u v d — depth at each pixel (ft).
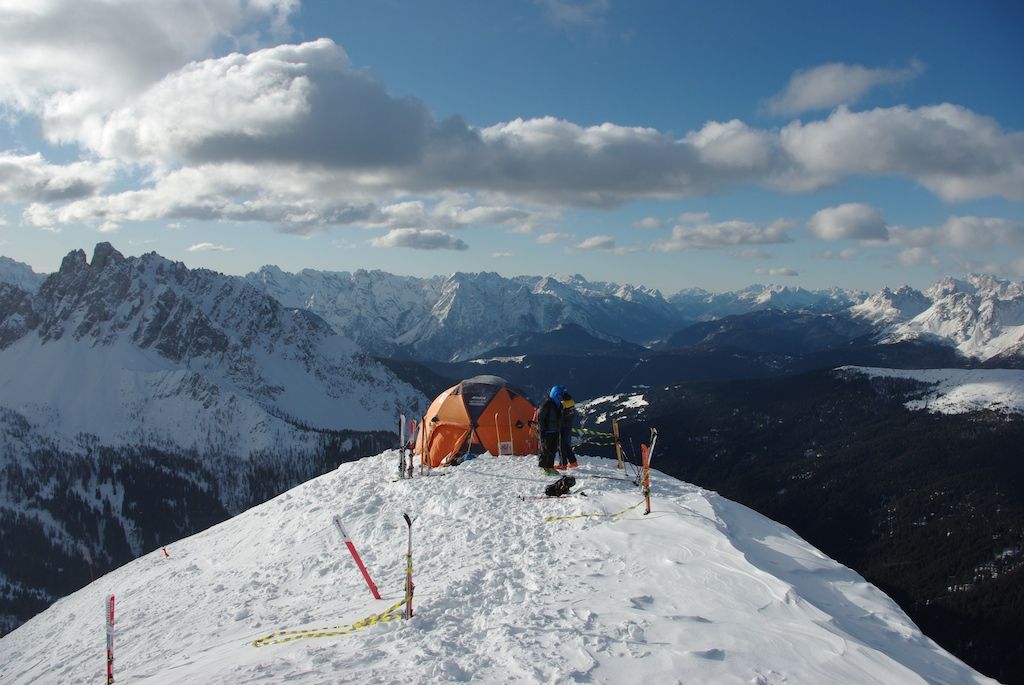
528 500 62.64
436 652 30.40
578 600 36.40
